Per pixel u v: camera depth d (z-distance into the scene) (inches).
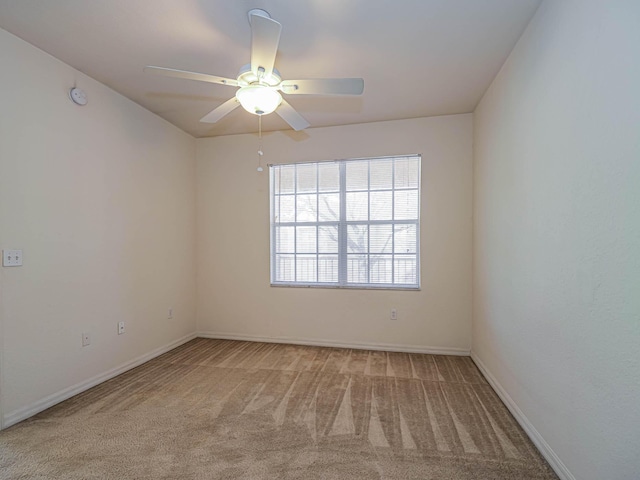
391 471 64.7
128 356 118.6
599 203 51.0
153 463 67.0
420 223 137.6
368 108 128.0
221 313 159.9
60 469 64.9
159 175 136.2
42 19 76.0
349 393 98.8
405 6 71.7
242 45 87.0
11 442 73.6
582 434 55.6
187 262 155.3
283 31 80.3
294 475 63.7
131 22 77.3
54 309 91.7
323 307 147.9
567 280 60.2
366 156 143.3
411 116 136.2
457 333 134.5
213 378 110.3
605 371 49.8
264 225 154.9
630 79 44.3
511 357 87.3
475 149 127.9
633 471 44.2
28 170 85.0
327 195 149.6
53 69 91.8
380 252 144.2
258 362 125.9
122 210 116.6
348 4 70.9
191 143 159.2
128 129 119.2
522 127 80.9
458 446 72.4
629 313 44.9
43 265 88.7
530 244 75.9
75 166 98.4
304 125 98.9
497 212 99.8
